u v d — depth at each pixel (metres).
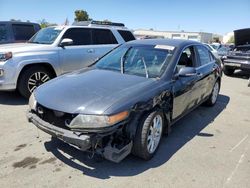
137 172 3.49
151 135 3.76
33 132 4.56
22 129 4.68
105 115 3.14
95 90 3.58
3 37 9.08
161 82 4.03
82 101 3.32
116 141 3.36
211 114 6.09
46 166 3.54
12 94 7.03
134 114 3.42
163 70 4.25
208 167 3.72
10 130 4.64
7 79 6.04
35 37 7.57
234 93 8.55
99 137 3.16
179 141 4.50
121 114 3.24
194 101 5.21
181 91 4.44
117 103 3.29
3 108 5.86
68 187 3.14
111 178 3.34
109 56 5.00
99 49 7.73
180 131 4.95
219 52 17.23
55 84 3.92
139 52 4.73
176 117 4.53
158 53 4.61
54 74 6.88
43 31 7.61
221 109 6.54
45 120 3.52
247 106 6.97
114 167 3.58
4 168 3.47
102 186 3.18
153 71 4.27
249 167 3.78
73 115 3.23
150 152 3.77
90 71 4.48
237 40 12.41
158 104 3.82
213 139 4.67
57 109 3.30
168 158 3.89
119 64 4.62
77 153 3.88
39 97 3.62
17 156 3.77
